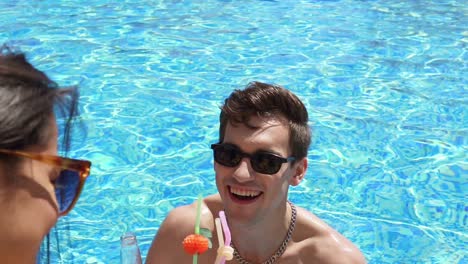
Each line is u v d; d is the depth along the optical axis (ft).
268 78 21.11
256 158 7.91
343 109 19.07
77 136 17.24
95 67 21.85
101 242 13.33
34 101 3.28
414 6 29.58
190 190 15.20
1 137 3.15
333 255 8.91
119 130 17.72
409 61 22.75
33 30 25.34
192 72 21.62
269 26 26.43
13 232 3.15
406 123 18.26
